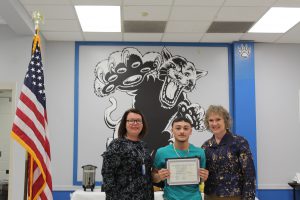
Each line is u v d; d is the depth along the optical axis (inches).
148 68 229.3
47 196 109.8
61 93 225.0
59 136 222.2
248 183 99.1
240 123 223.9
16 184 192.1
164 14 182.7
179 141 104.3
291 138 228.7
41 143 110.4
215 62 231.9
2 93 280.5
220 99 230.1
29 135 108.3
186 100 228.5
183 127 103.3
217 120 104.0
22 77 202.5
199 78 230.5
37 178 109.3
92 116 225.1
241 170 102.0
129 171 99.0
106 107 225.9
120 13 181.2
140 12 179.9
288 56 234.2
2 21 201.9
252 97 225.9
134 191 97.7
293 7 172.6
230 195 100.2
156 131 225.3
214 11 178.4
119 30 207.8
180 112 227.5
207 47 232.7
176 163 102.1
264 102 230.2
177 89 228.8
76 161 221.1
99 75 227.6
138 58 229.8
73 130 223.3
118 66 228.5
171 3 168.2
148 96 227.6
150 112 226.5
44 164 109.9
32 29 194.9
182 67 230.7
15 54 203.8
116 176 99.5
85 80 227.0
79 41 228.7
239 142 103.0
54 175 219.5
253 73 227.6
